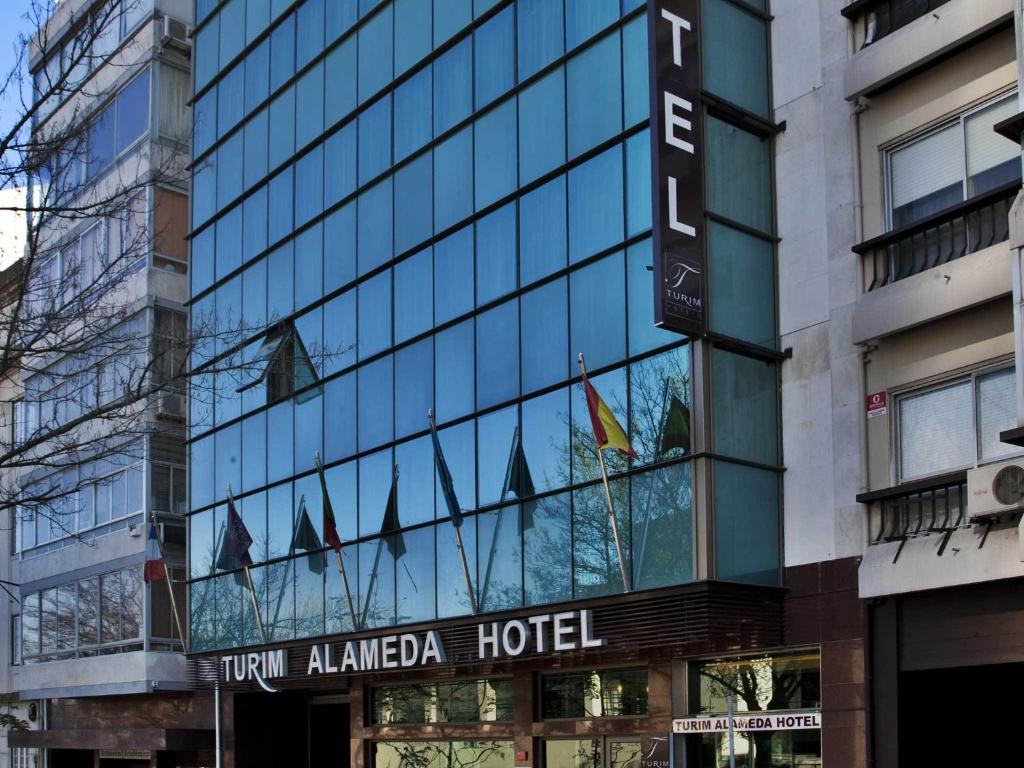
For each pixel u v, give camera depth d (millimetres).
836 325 16188
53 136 14156
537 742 20078
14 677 34406
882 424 15461
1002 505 13078
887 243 15664
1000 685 15336
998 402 14312
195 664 27281
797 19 17328
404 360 22141
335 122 24812
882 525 15203
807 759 15891
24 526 35188
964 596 14125
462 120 21391
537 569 18688
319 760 27875
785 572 16297
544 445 18859
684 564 16109
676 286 15758
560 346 18750
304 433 24656
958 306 14445
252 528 25906
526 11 20234
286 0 26859
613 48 18406
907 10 15938
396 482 22000
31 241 13031
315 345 21844
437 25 22297
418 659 20594
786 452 16625
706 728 17062
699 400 16094
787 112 17281
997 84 14680
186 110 30797
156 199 29688
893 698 14641
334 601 23203
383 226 23125
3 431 30078
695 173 16250
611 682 19125
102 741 30188
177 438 29047
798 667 16281
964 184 15062
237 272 27484
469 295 20766
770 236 17125
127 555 29375
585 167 18688
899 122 15805
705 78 16766
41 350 12695
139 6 31297
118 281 14773
